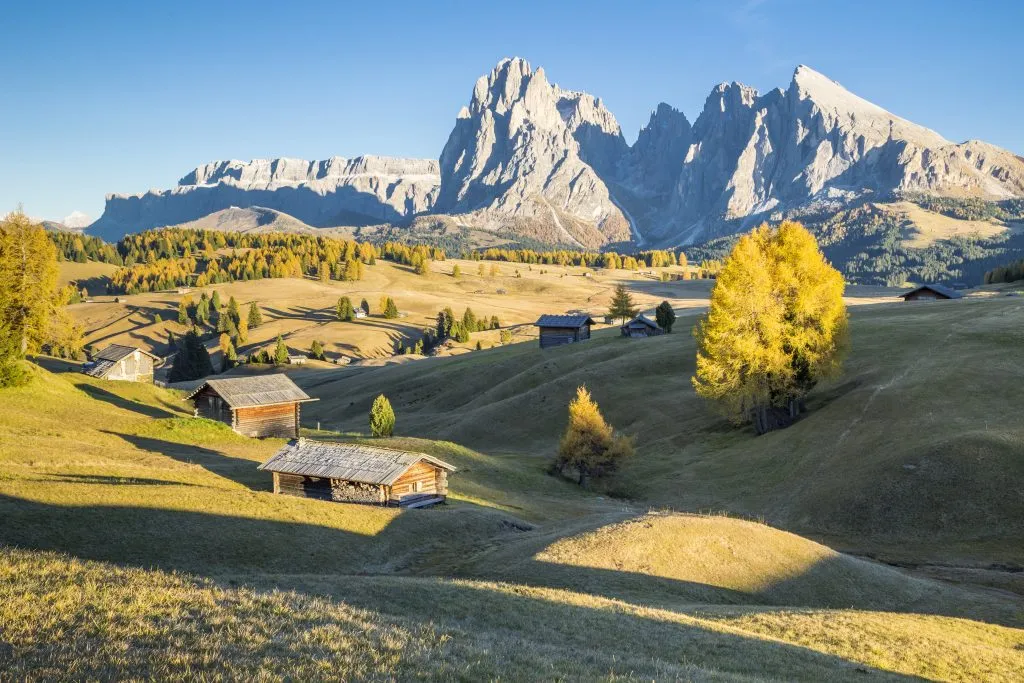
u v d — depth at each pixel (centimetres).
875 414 5819
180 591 1809
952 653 2430
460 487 5331
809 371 6328
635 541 3469
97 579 1834
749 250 6366
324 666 1398
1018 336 6800
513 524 4403
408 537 3825
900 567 3997
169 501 3600
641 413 7894
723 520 3797
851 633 2542
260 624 1616
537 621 2264
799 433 6081
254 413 6850
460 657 1617
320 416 11444
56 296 7475
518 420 8538
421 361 14412
